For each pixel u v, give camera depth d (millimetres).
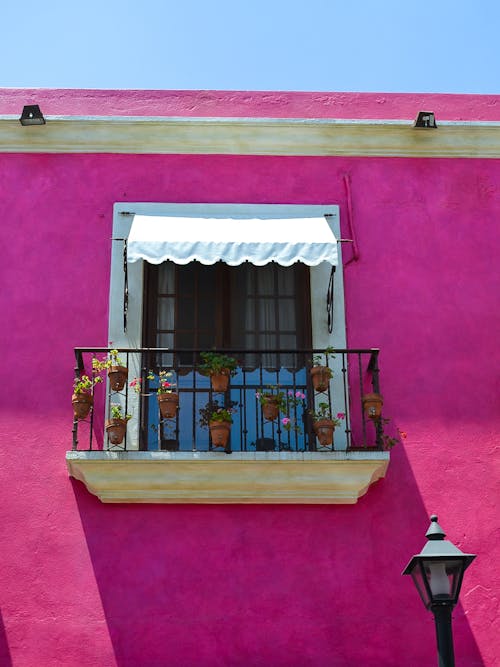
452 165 8984
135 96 9094
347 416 7898
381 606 7344
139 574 7340
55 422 7812
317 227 8289
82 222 8539
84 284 8312
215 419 7523
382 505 7684
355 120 8883
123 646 7105
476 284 8547
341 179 8859
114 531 7469
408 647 7227
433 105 9305
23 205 8570
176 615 7223
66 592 7254
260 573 7395
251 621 7238
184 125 8820
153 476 7426
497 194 8906
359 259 8562
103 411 7859
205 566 7395
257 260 7832
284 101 9188
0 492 7547
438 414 8031
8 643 7074
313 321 8289
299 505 7625
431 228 8727
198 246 7855
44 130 8789
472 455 7906
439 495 7754
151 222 8258
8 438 7730
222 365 7598
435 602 5914
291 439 7980
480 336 8359
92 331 8148
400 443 7914
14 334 8102
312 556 7469
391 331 8320
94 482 7402
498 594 7438
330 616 7285
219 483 7461
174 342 8250
